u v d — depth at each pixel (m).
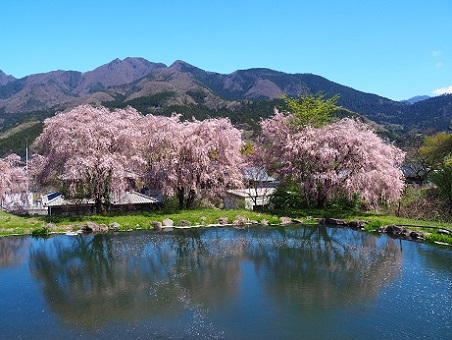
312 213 35.69
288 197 38.84
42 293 18.48
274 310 16.27
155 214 34.97
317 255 24.69
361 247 26.23
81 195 36.06
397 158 36.59
